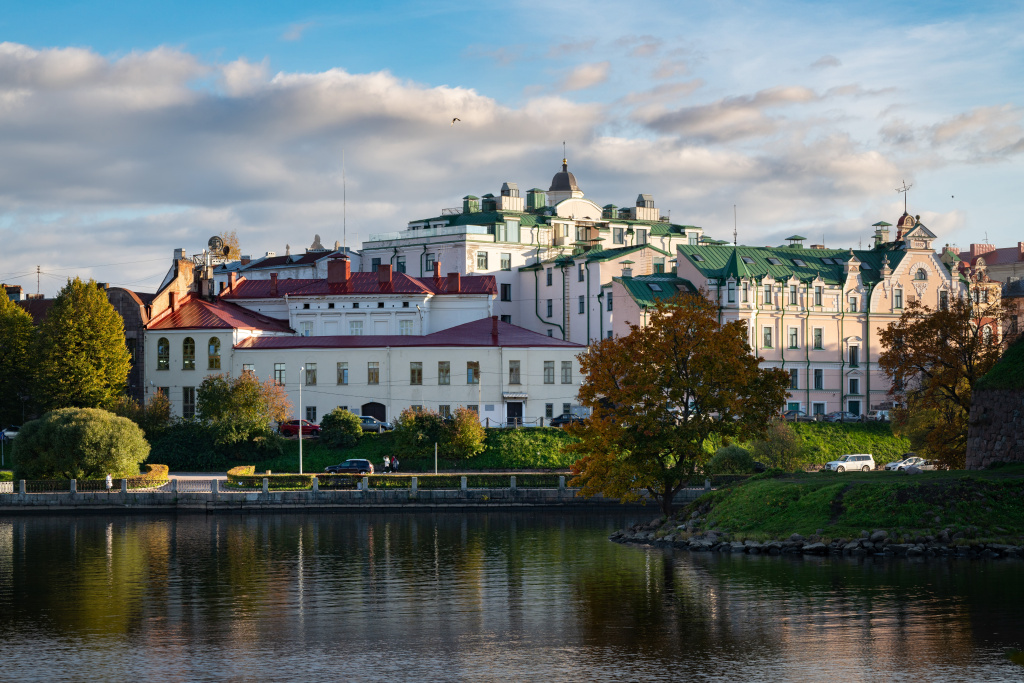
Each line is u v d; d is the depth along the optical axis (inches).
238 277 6250.0
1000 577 2497.5
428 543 3262.8
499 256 6786.4
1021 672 1818.4
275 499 4047.7
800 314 5649.6
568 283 6235.2
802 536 2930.6
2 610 2331.4
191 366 5241.1
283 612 2300.7
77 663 1920.5
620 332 5551.2
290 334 5674.2
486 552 3065.9
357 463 4382.4
